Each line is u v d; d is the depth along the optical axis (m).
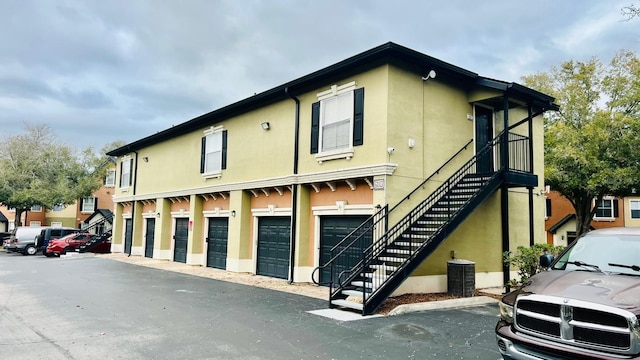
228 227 17.64
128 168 27.09
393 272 9.62
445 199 11.80
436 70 12.48
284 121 14.98
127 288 12.21
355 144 12.12
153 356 5.83
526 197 14.70
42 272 16.38
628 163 19.00
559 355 4.41
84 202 44.72
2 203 34.97
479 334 7.26
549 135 21.52
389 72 11.47
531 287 5.09
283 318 8.41
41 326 7.50
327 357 5.90
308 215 14.06
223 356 5.88
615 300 4.29
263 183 15.33
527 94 13.11
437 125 12.59
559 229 28.31
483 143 13.92
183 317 8.39
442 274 11.93
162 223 22.27
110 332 7.12
